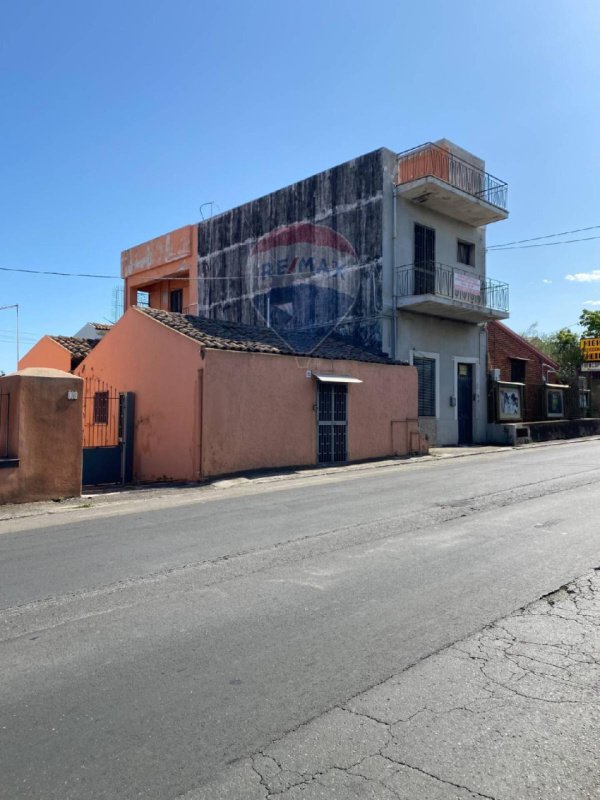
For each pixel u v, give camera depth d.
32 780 2.81
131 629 4.56
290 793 2.70
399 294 20.56
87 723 3.28
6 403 11.06
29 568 6.34
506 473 13.27
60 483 11.26
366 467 15.73
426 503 9.55
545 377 29.77
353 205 21.25
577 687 3.61
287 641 4.29
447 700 3.47
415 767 2.87
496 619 4.64
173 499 11.21
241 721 3.28
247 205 25.28
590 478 12.11
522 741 3.06
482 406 24.02
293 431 15.41
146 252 30.27
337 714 3.33
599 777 2.79
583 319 38.84
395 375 18.38
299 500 10.34
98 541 7.57
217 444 13.76
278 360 15.13
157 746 3.06
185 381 13.94
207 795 2.70
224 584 5.59
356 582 5.55
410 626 4.52
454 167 21.94
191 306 27.77
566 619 4.63
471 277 22.14
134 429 15.47
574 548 6.62
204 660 4.01
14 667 3.97
